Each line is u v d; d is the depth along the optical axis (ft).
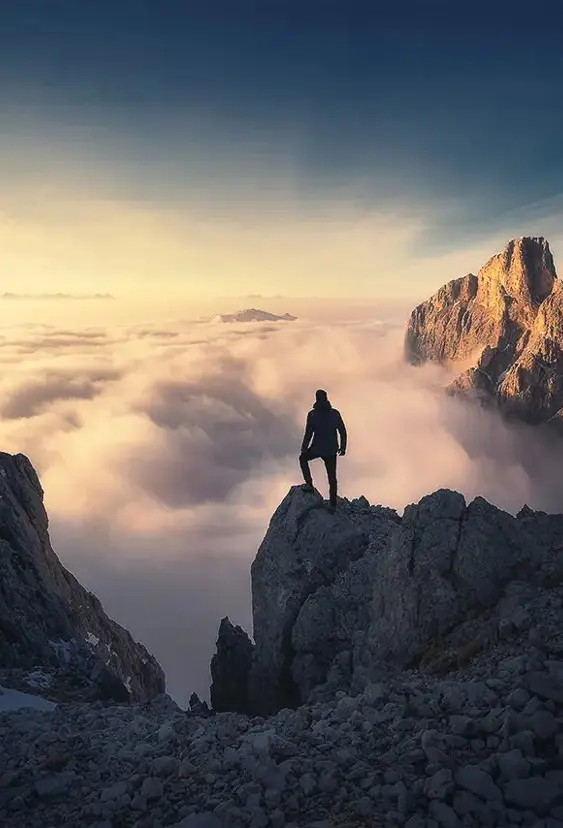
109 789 21.01
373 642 38.88
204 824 18.04
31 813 20.77
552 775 17.39
